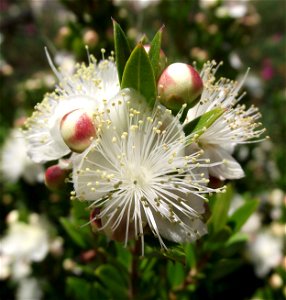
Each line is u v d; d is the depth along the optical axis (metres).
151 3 0.12
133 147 0.05
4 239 0.11
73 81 0.06
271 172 0.15
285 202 0.12
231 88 0.06
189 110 0.06
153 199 0.05
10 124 0.15
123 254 0.07
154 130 0.05
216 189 0.05
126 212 0.05
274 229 0.12
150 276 0.08
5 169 0.12
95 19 0.10
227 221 0.07
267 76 0.30
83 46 0.10
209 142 0.06
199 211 0.05
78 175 0.05
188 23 0.12
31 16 0.26
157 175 0.05
